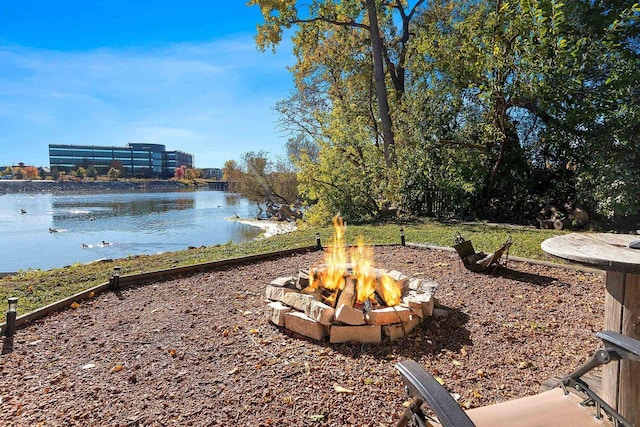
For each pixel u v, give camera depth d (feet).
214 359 9.00
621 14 26.02
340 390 7.61
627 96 27.53
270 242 26.18
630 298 5.44
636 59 27.12
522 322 11.19
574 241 6.62
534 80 29.14
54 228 69.62
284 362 8.77
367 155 41.29
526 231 28.81
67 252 45.93
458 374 8.36
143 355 9.25
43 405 7.18
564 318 11.46
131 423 6.62
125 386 7.85
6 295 14.48
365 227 32.27
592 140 29.94
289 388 7.69
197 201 145.89
